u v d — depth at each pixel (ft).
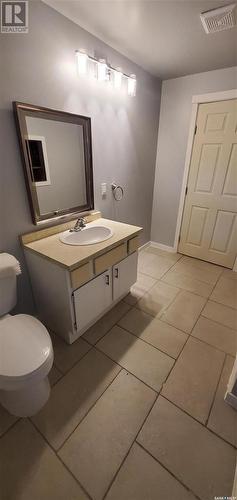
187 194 9.66
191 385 4.70
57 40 4.76
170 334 6.00
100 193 7.34
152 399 4.42
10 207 4.89
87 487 3.26
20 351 3.69
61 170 5.73
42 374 3.57
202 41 5.74
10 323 4.26
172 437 3.83
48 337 4.03
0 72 4.06
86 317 5.59
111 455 3.60
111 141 7.11
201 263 9.96
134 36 5.57
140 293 7.74
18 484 3.29
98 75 5.76
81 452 3.63
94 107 6.12
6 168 4.60
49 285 5.19
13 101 4.33
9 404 3.97
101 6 4.47
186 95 8.37
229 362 5.23
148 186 10.04
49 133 5.17
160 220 10.97
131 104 7.41
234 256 9.23
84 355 5.34
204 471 3.43
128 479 3.34
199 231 9.87
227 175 8.46
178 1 4.30
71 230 6.19
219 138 8.20
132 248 6.49
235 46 5.93
